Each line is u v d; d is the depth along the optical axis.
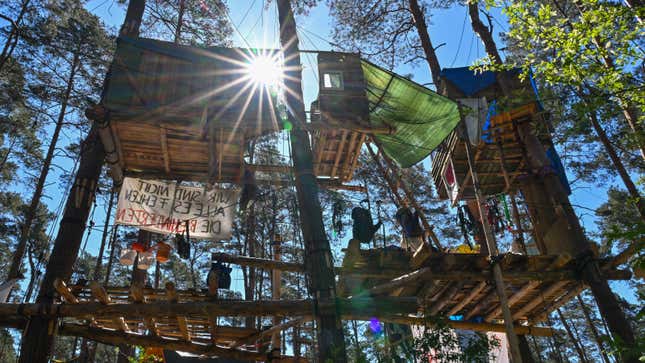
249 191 10.37
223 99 9.24
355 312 6.76
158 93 9.08
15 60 18.95
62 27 19.17
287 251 22.61
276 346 8.95
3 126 19.56
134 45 9.26
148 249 9.91
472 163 9.54
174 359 8.95
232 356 8.34
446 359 6.65
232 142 9.67
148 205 10.17
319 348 6.48
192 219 10.24
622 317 8.59
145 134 9.39
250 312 6.94
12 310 6.76
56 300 7.22
